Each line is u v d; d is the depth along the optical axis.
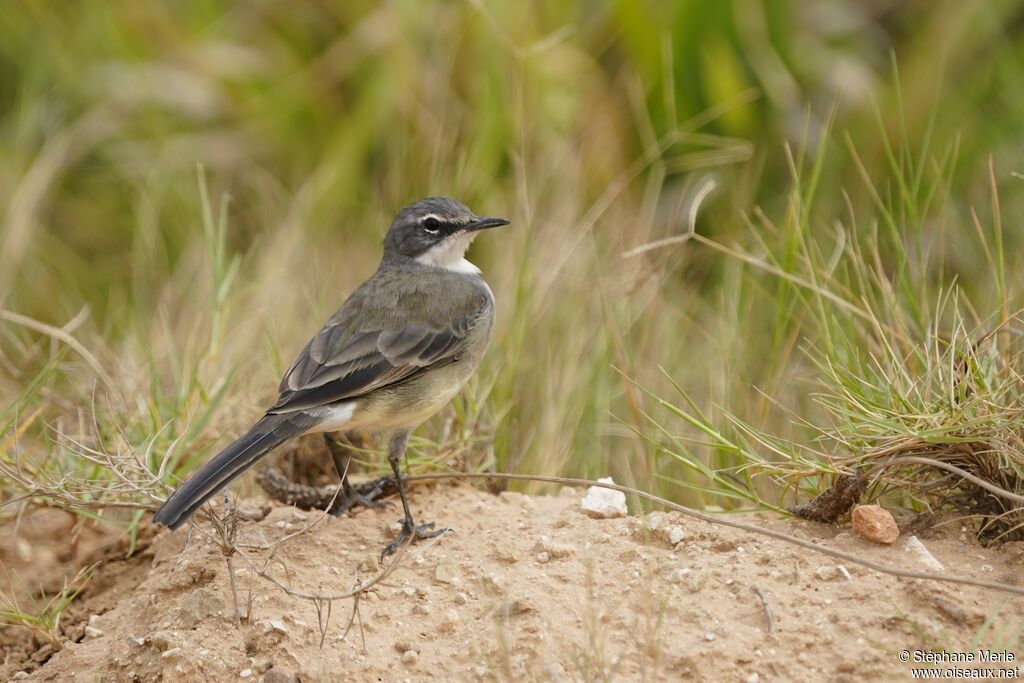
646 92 16.30
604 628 8.42
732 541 9.16
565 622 8.55
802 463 9.33
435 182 15.09
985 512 9.14
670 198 15.84
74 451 9.92
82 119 16.97
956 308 9.98
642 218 14.93
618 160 15.95
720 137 16.19
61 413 12.25
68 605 10.09
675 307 13.80
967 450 9.08
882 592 8.41
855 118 15.87
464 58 16.36
